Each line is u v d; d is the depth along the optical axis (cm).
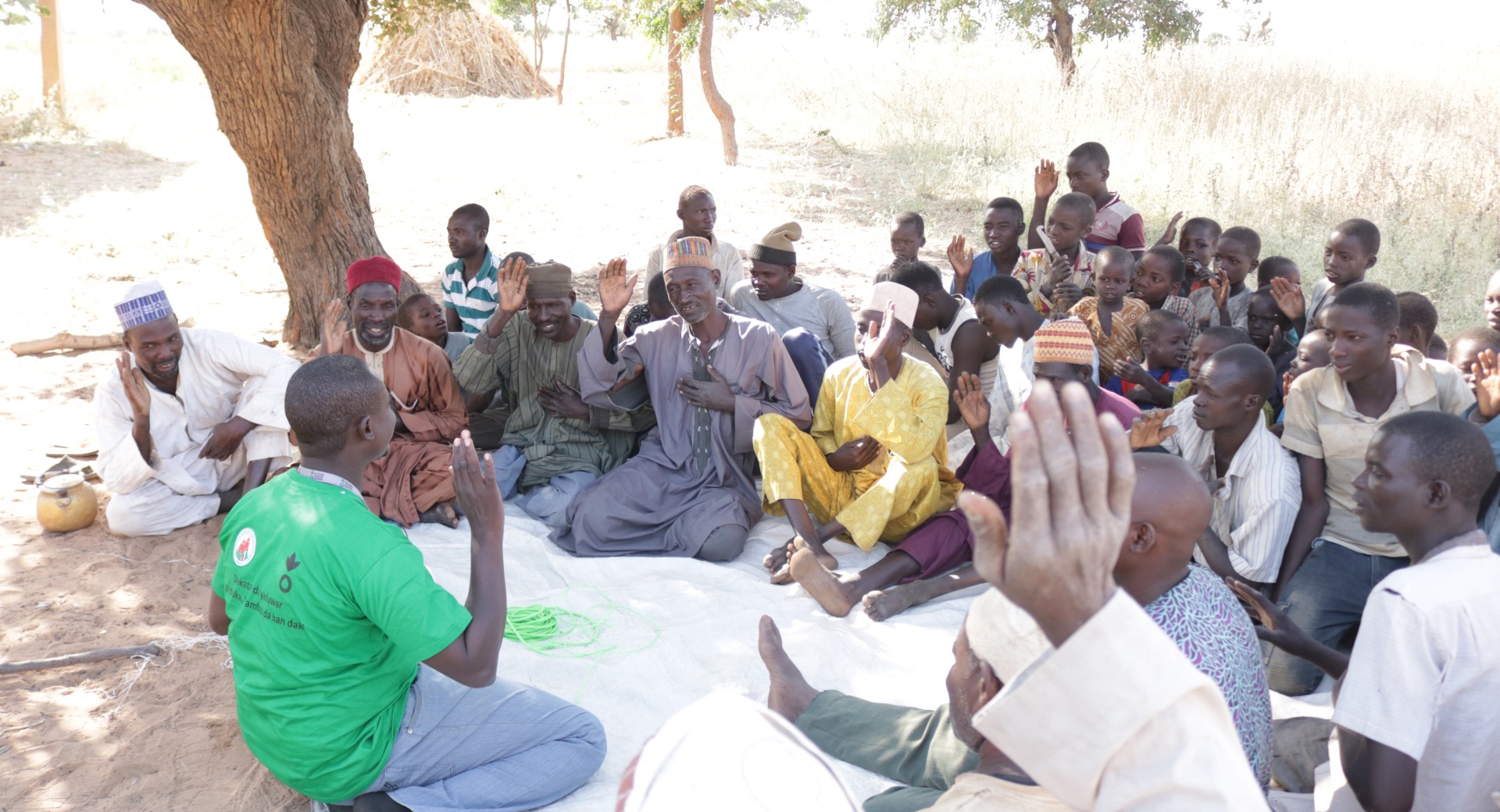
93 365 751
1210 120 1471
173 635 420
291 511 281
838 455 494
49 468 563
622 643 414
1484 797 242
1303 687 380
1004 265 698
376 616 274
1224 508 410
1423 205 1012
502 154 1705
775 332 514
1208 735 120
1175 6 1866
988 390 589
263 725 289
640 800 125
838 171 1517
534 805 318
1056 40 1855
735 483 517
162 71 2542
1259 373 385
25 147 1566
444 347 622
